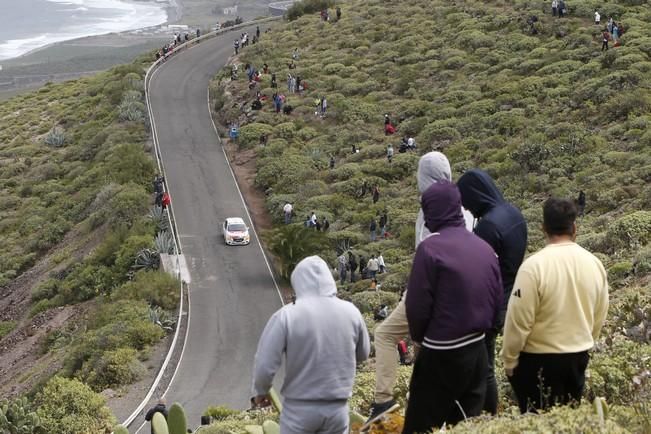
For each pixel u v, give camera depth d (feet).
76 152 387.75
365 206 291.58
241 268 252.83
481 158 299.38
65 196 343.46
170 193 316.19
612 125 287.48
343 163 334.85
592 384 47.39
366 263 238.07
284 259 243.81
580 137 280.51
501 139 308.40
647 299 72.13
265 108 399.65
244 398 170.71
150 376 180.96
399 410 49.42
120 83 454.81
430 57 419.33
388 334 40.70
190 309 221.05
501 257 40.55
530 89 343.67
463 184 42.11
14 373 224.74
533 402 38.04
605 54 345.31
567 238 37.58
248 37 538.06
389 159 322.34
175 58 510.17
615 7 404.57
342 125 369.09
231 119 400.67
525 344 37.37
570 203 37.55
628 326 65.62
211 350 196.54
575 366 37.01
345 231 268.00
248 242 271.28
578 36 379.76
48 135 417.69
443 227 36.60
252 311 222.07
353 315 35.22
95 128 404.98
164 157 355.36
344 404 35.47
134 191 305.32
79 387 151.74
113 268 256.73
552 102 325.83
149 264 251.80
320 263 35.45
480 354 36.19
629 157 254.27
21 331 249.14
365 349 36.22
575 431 29.84
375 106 379.35
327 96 400.06
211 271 249.34
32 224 326.24
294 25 533.14
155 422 49.42
